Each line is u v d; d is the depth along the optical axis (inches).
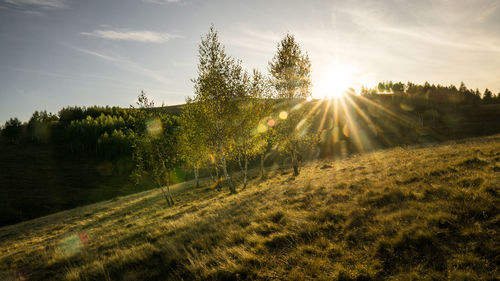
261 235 283.3
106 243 434.9
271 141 1096.2
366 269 177.0
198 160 1422.2
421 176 370.0
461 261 162.4
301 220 298.5
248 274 203.5
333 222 273.3
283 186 644.7
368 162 767.7
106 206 1291.8
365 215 275.7
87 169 3169.3
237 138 1033.5
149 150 946.1
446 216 216.2
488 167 343.6
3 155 3558.1
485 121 3129.9
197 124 975.6
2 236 944.9
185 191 1332.4
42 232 850.1
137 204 1134.4
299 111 1030.4
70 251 424.2
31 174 2869.1
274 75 1034.1
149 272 256.7
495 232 181.9
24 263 406.3
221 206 568.7
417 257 179.6
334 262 197.0
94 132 3909.9
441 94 4416.8
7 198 2090.3
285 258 218.5
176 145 1050.1
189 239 331.9
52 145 4266.7
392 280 161.9
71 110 6304.1
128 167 3031.5
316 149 2267.5
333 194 400.2
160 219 617.3
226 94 907.4
